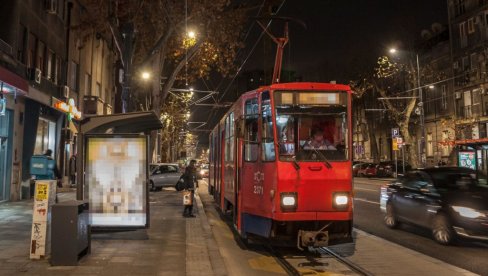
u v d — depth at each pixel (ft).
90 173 34.24
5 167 57.62
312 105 31.71
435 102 154.71
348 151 31.50
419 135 162.71
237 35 74.28
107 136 34.35
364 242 37.37
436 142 154.10
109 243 32.99
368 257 31.76
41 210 26.73
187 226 42.42
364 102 200.54
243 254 33.76
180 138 288.71
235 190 39.24
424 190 39.65
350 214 30.89
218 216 57.16
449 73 146.51
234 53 77.77
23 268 24.53
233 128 42.09
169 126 175.94
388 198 45.19
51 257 25.31
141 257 28.25
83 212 27.27
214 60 80.94
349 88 32.32
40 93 66.03
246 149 34.94
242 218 34.99
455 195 36.40
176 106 149.59
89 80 97.66
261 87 33.45
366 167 161.79
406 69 143.54
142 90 86.33
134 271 24.57
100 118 34.17
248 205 34.09
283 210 30.04
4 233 34.73
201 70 84.23
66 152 83.61
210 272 24.82
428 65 148.97
